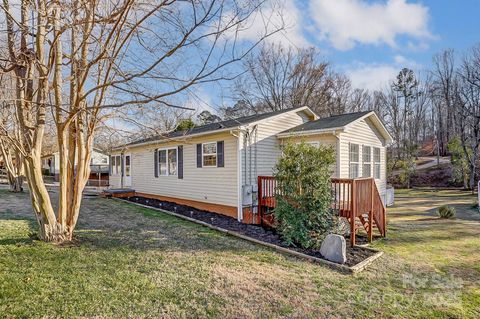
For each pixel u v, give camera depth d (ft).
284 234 21.76
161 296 12.23
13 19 13.76
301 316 11.40
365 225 27.12
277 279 14.84
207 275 14.74
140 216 28.96
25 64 16.42
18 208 30.07
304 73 87.30
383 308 12.57
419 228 30.35
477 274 17.29
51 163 107.24
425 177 92.38
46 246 17.39
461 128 80.12
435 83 102.99
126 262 15.81
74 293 12.00
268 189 27.55
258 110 85.51
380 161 43.62
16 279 12.89
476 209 45.11
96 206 34.65
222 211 33.55
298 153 22.29
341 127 30.81
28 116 17.37
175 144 40.75
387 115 113.70
